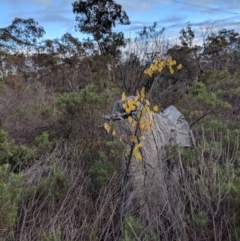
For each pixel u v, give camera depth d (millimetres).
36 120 5293
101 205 2871
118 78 8914
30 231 2506
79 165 3580
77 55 17500
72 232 2523
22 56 17359
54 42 30812
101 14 24578
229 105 4891
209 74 9344
